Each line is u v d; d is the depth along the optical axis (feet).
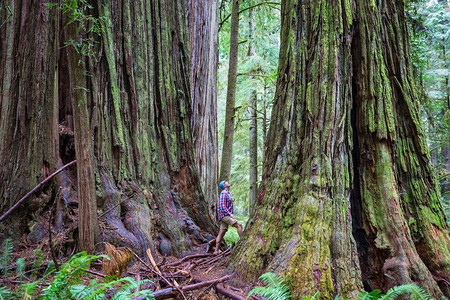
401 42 15.21
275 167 14.32
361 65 14.43
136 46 22.33
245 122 55.26
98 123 19.56
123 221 18.54
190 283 13.87
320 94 13.65
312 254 11.63
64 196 18.15
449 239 13.17
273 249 12.75
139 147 21.24
